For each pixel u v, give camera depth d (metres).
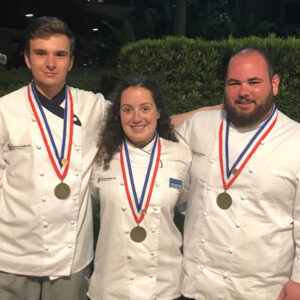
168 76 6.05
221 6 15.38
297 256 2.25
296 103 5.55
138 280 2.46
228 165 2.36
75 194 2.44
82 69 10.37
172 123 2.72
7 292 2.46
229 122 2.44
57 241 2.42
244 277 2.30
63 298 2.50
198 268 2.42
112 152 2.51
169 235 2.49
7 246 2.44
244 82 2.22
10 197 2.42
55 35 2.32
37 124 2.41
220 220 2.33
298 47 5.48
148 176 2.47
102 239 2.50
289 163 2.21
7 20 12.26
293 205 2.26
